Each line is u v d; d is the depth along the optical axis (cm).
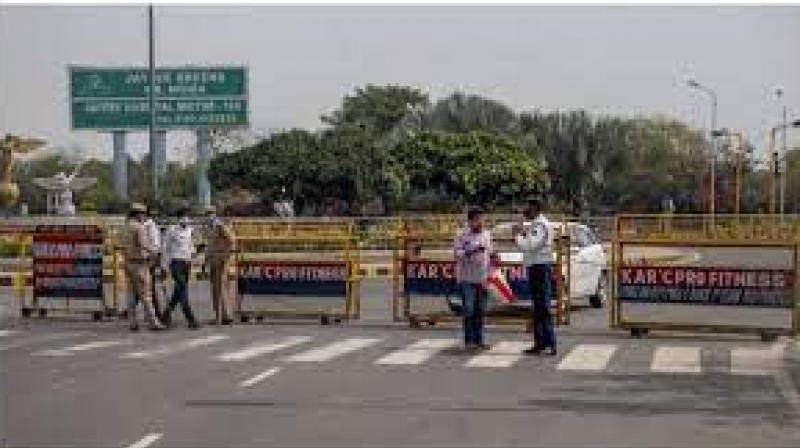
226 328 2039
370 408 1177
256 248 2833
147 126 5219
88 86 5225
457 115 10400
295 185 6247
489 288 1939
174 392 1287
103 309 2241
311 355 1628
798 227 3744
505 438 1023
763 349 1727
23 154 5378
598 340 1833
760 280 1844
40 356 1627
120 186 5469
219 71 5122
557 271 2027
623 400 1238
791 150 9738
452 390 1301
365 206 6381
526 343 1775
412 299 2148
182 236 2033
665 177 9700
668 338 1872
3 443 1000
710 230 3916
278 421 1104
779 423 1111
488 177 7738
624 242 1934
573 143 10275
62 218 4422
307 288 2147
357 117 9688
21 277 2339
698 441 1018
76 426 1078
